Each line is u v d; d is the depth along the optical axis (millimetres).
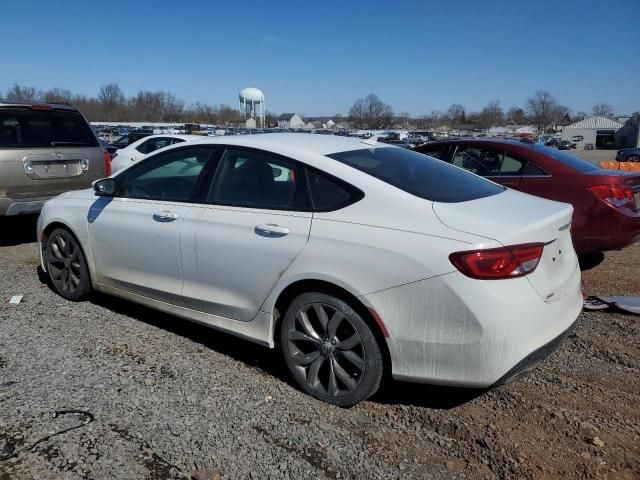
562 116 116625
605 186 5695
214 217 3846
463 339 2918
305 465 2807
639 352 4074
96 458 2811
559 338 3168
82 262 4895
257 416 3236
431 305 2963
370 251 3125
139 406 3299
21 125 7023
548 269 3182
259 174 3771
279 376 3738
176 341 4270
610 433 3100
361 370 3234
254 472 2744
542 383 3648
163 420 3160
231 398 3430
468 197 3467
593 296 5211
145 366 3822
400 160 3885
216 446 2939
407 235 3078
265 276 3535
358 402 3320
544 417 3256
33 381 3562
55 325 4520
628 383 3648
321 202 3430
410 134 73125
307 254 3334
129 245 4391
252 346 4215
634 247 7266
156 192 4363
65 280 5117
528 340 2969
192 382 3615
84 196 4949
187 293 4035
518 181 6211
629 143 72500
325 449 2941
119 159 13148
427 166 3951
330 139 4078
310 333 3418
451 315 2924
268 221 3562
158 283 4242
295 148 3715
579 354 4055
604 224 5707
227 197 3881
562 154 6430
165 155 4371
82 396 3393
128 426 3090
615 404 3398
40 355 3947
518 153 6348
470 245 2906
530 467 2816
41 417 3154
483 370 2924
